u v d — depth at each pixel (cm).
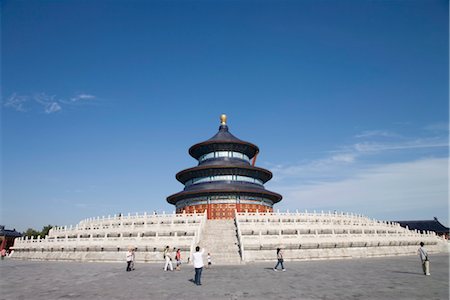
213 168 8019
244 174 8169
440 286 2052
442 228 11444
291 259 4094
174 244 4222
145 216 5694
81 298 1780
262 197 7881
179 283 2277
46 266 3759
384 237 4981
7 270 3309
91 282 2369
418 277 2452
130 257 3197
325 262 3816
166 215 5562
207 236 4638
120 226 5169
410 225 11712
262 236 4328
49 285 2245
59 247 4841
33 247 5303
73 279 2550
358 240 4594
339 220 5934
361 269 3008
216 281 2352
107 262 4234
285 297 1745
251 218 5234
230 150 8625
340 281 2273
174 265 3653
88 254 4494
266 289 1992
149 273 2912
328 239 4450
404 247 5066
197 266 2208
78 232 5347
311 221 5662
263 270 3048
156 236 4456
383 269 2997
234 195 7544
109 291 1981
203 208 7525
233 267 3356
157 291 1966
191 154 9138
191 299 1723
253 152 8962
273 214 5619
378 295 1775
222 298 1741
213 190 7381
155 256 4166
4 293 1947
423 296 1744
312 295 1789
